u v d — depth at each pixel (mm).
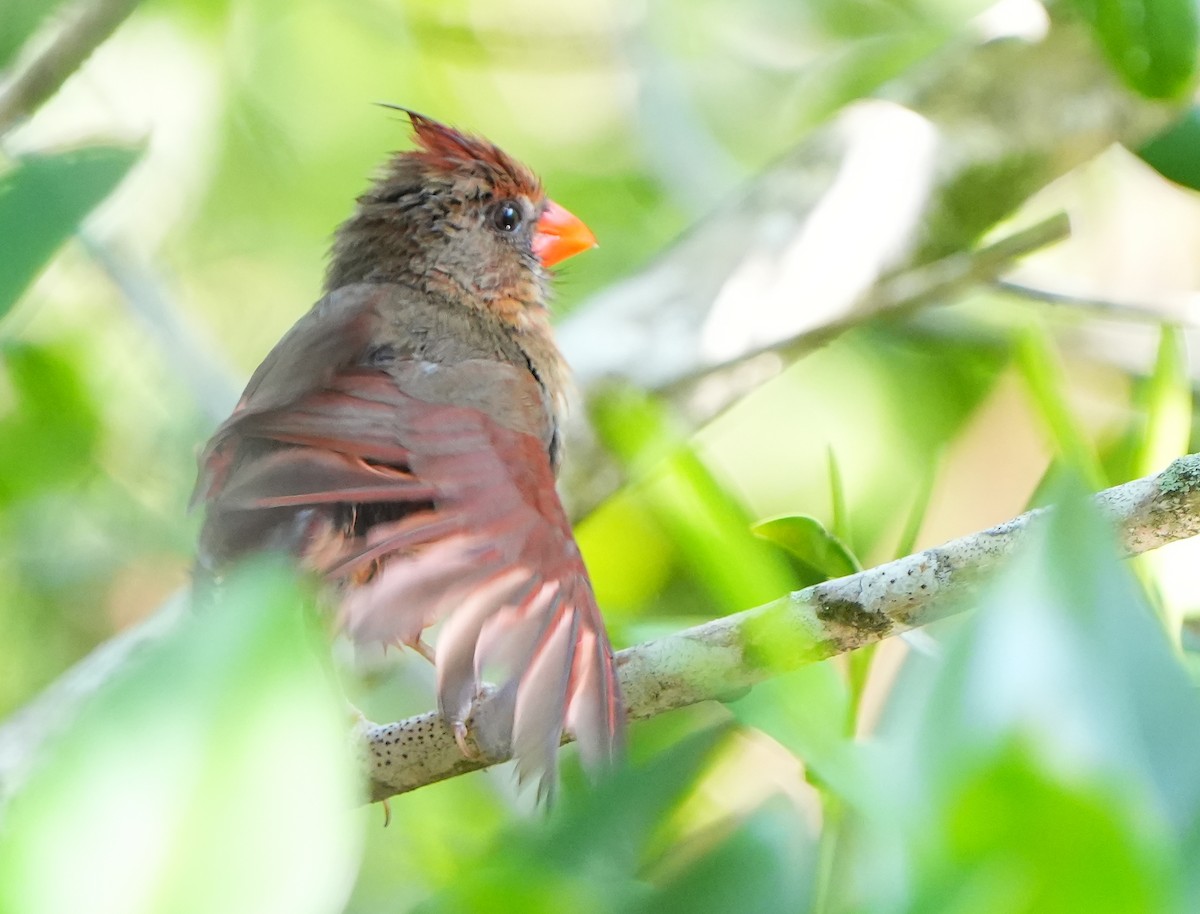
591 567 11094
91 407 11984
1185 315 10609
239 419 6926
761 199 10711
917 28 13883
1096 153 10891
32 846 3242
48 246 7090
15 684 12000
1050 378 6820
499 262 9258
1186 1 8781
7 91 8914
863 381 12805
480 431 6793
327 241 10555
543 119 15414
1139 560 6617
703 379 10039
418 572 5930
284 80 14898
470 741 6691
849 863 5609
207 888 3240
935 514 12352
